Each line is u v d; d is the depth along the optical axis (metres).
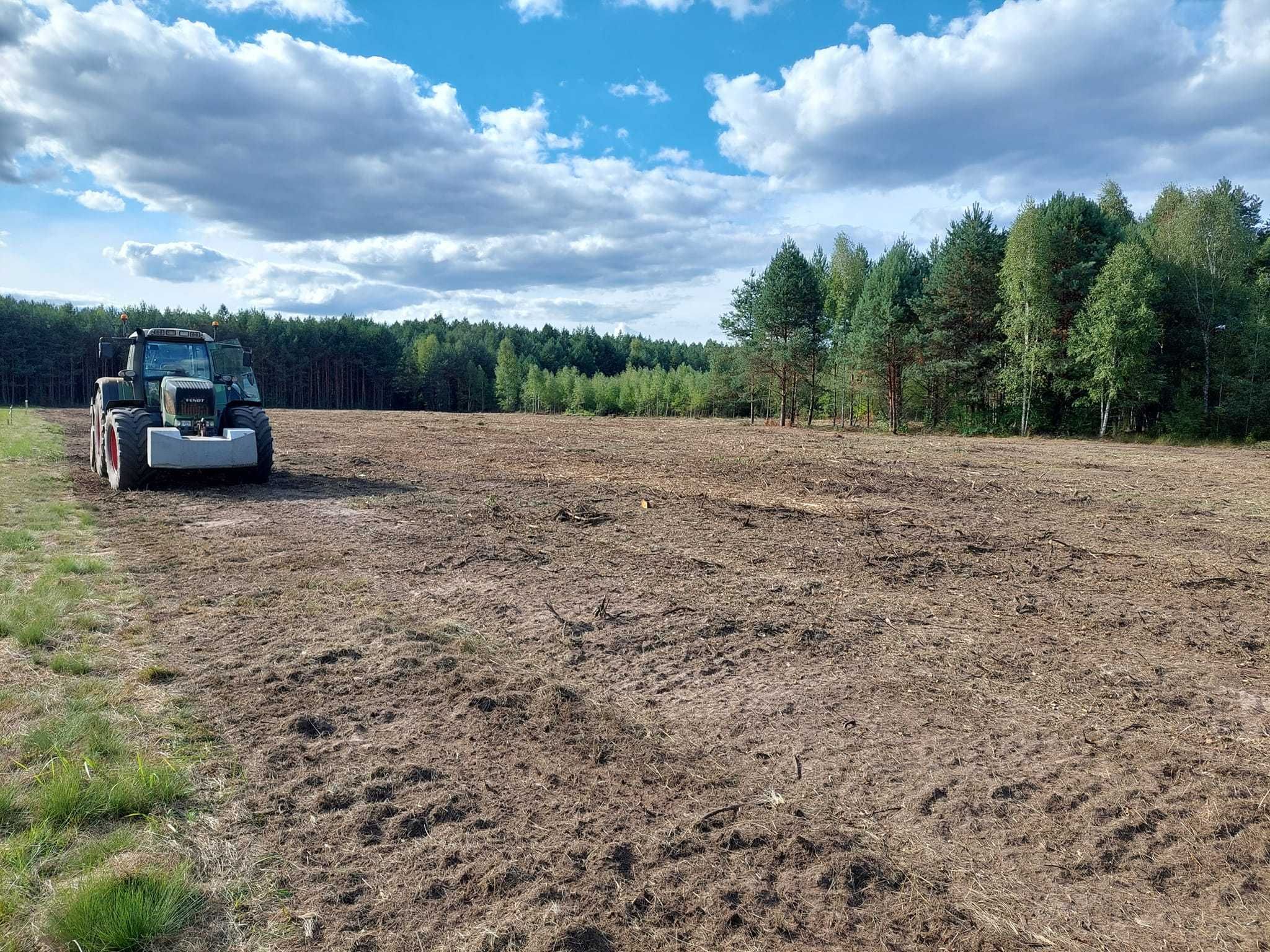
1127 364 28.08
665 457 16.78
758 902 2.62
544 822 3.05
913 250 43.38
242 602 5.75
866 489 12.44
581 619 5.59
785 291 37.66
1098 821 3.14
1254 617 5.90
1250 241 30.38
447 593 6.20
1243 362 28.53
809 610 5.89
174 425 10.89
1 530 7.88
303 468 13.97
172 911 2.42
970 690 4.45
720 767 3.56
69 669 4.34
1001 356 32.78
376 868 2.73
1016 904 2.66
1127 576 7.14
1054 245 31.69
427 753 3.58
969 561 7.63
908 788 3.39
